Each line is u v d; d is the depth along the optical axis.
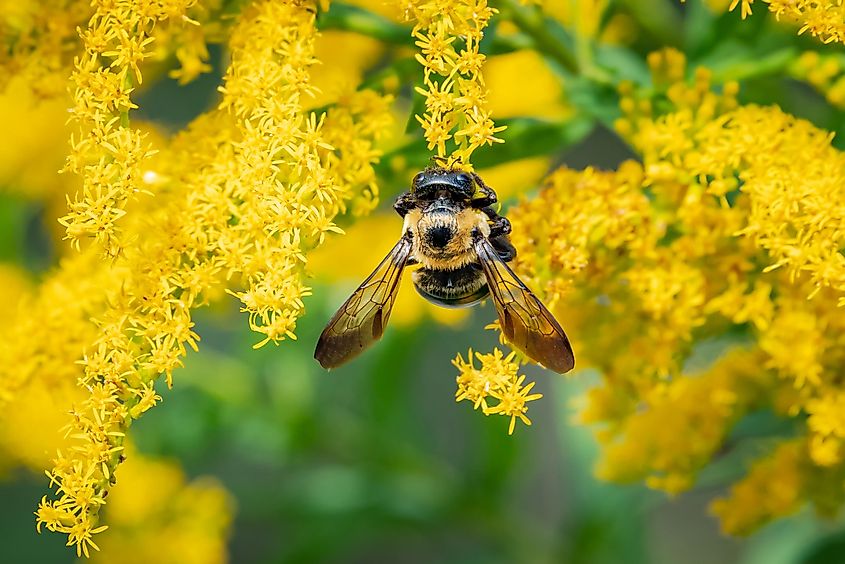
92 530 0.30
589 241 0.31
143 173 0.31
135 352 0.30
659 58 0.32
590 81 0.33
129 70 0.31
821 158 0.31
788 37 0.33
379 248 0.36
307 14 0.31
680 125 0.32
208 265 0.30
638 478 0.33
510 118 0.32
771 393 0.33
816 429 0.32
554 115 0.35
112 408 0.30
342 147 0.31
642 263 0.32
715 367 0.33
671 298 0.31
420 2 0.30
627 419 0.33
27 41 0.32
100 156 0.30
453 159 0.30
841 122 0.33
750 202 0.31
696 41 0.34
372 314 0.33
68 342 0.32
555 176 0.31
